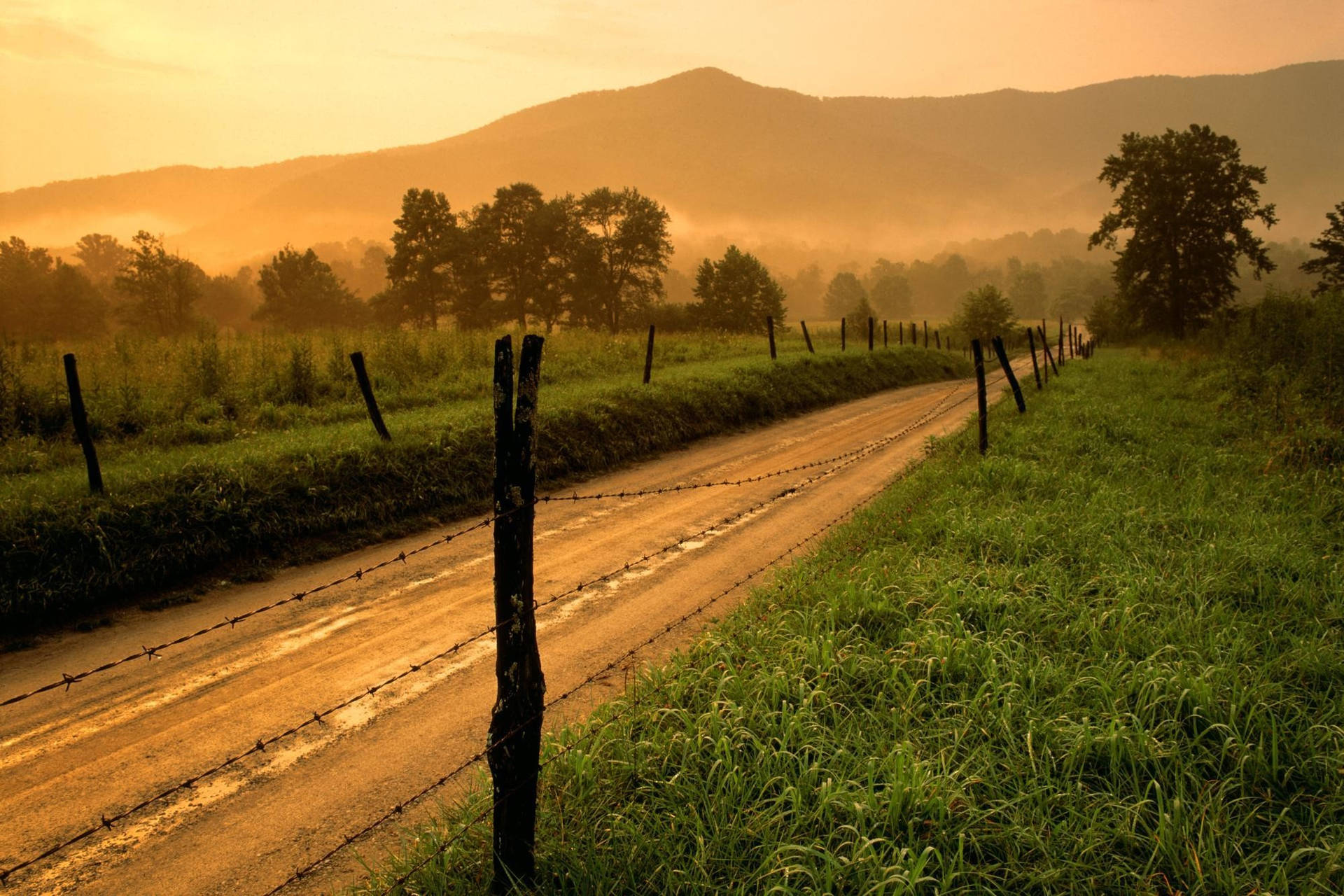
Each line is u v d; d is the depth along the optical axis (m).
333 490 10.05
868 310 73.56
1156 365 32.66
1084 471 11.09
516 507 3.32
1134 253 63.62
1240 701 4.65
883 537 8.66
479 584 8.18
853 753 4.39
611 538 9.92
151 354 18.59
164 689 5.85
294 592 7.99
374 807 4.48
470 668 6.23
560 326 77.00
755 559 9.10
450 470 11.50
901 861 3.42
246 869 3.96
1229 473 11.12
